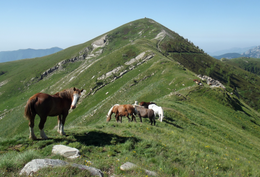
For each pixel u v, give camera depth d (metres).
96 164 6.53
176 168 7.35
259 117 44.69
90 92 96.19
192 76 63.97
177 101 33.16
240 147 19.14
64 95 9.29
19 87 143.25
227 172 8.40
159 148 9.41
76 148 7.81
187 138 13.90
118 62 110.38
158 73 79.00
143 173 6.23
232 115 35.94
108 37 192.38
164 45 166.12
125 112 16.64
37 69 160.62
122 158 7.71
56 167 5.24
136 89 74.69
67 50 196.38
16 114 96.31
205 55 188.62
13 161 5.72
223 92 43.06
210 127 23.67
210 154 10.66
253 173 8.88
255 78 197.25
